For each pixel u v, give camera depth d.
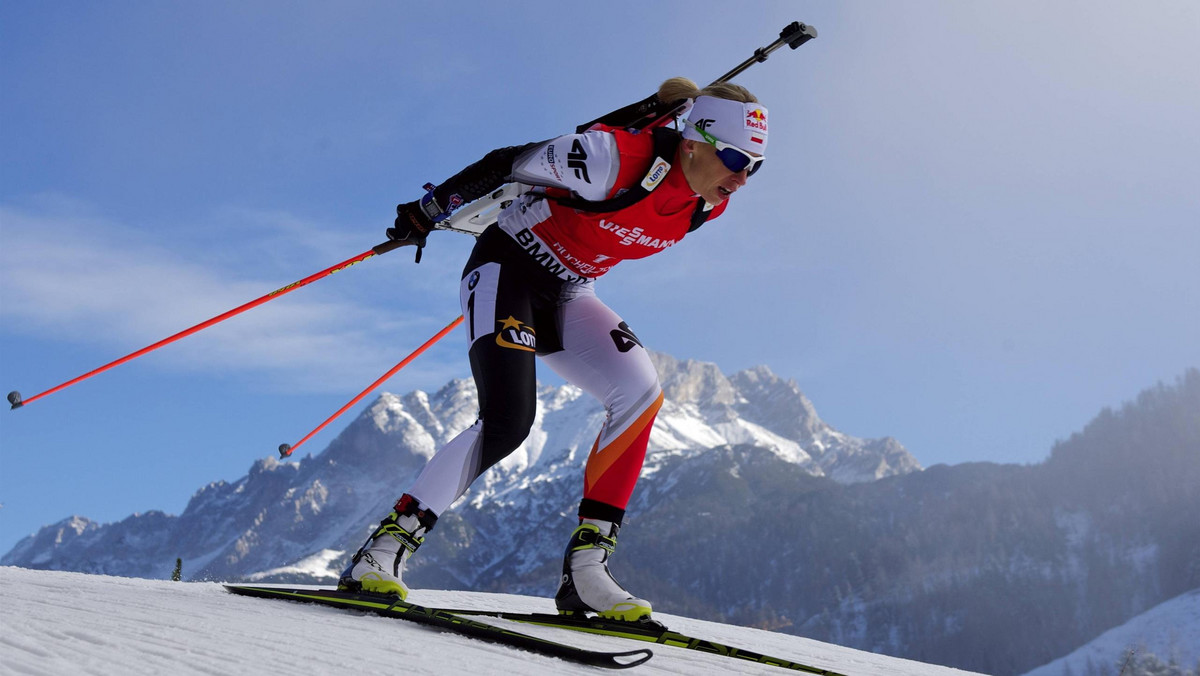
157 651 1.69
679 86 3.04
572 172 2.85
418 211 3.24
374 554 2.79
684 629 3.42
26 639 1.60
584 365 3.19
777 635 3.81
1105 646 163.50
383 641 2.09
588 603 2.94
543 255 3.08
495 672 1.91
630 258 3.13
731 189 2.95
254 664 1.67
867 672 2.89
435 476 2.85
